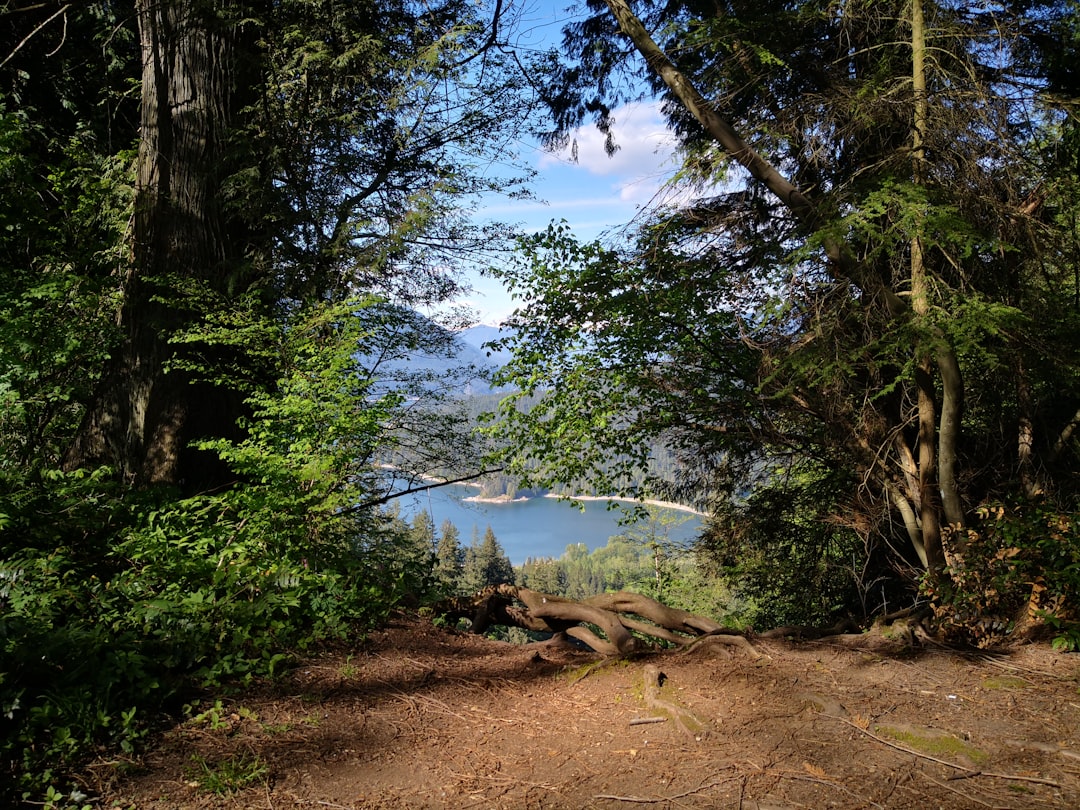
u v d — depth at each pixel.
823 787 2.65
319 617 4.59
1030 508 4.88
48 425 6.95
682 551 11.05
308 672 3.92
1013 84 6.27
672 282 7.48
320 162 8.38
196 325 6.41
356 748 3.06
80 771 2.71
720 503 9.60
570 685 3.84
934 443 6.53
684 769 2.82
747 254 7.79
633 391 7.92
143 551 4.43
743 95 7.02
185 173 7.38
